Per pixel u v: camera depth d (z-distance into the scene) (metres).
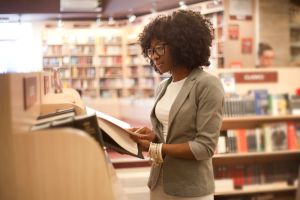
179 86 1.56
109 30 9.51
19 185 0.89
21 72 1.02
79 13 7.71
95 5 7.17
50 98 1.93
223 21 5.54
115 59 9.62
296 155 4.77
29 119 1.09
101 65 9.53
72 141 0.90
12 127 0.88
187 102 1.47
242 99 4.42
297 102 4.55
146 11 7.70
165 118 1.56
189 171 1.49
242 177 4.51
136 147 1.44
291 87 4.68
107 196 0.90
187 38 1.47
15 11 6.50
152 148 1.46
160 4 6.75
